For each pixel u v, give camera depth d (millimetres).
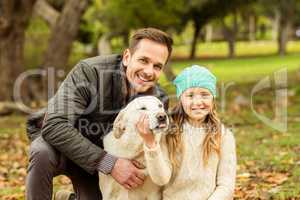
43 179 4230
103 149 4223
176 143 4016
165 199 4047
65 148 4105
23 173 7492
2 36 14547
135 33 4273
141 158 4000
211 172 4035
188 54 48875
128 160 3994
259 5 39125
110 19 25266
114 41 39594
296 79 21344
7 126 12359
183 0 25812
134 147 3957
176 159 4027
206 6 33875
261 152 8031
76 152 4070
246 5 34062
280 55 44719
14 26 14508
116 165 3971
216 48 57312
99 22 27750
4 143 10102
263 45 61156
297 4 45219
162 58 4223
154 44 4172
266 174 6559
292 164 7043
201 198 3992
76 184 4602
